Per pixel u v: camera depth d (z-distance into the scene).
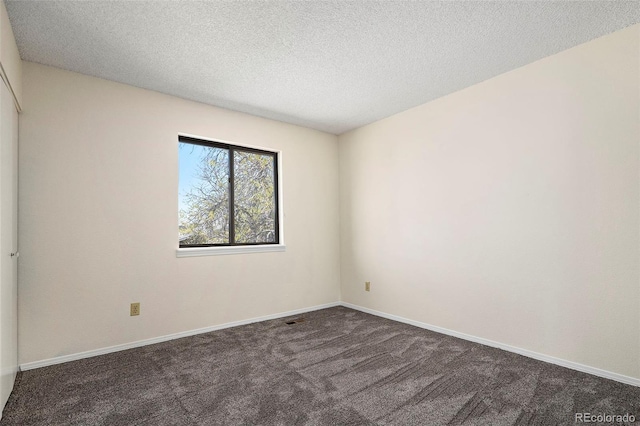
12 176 2.16
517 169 2.65
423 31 2.14
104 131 2.76
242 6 1.88
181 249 3.11
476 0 1.84
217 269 3.33
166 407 1.88
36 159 2.45
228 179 3.60
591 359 2.26
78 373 2.31
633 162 2.10
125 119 2.86
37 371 2.34
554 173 2.45
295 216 3.99
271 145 3.81
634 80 2.10
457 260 3.06
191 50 2.35
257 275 3.62
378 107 3.48
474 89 2.96
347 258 4.30
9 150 2.04
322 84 2.92
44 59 2.44
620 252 2.15
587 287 2.28
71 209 2.59
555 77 2.45
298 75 2.74
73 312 2.57
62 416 1.79
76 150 2.62
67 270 2.55
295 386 2.12
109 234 2.75
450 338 3.02
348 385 2.12
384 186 3.80
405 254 3.55
